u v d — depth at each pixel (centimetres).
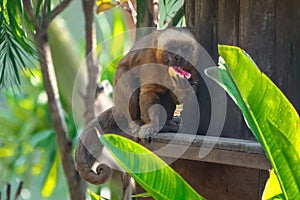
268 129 381
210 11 539
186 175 535
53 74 729
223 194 518
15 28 596
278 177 385
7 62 671
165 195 382
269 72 514
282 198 389
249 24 520
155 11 589
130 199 556
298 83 507
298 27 506
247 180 507
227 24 531
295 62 509
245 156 462
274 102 379
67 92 840
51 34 848
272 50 514
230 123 525
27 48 597
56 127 747
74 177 757
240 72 378
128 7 671
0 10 609
